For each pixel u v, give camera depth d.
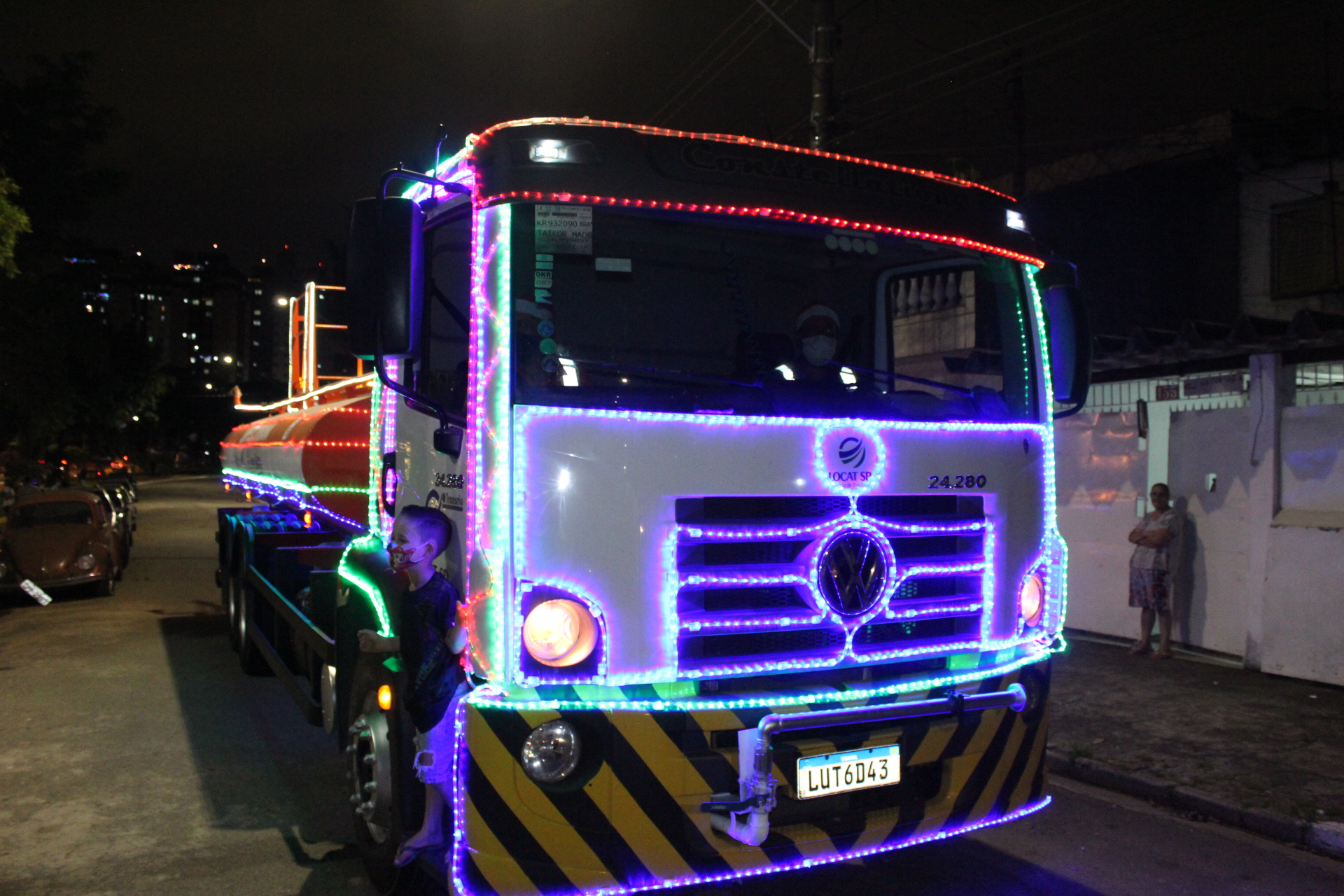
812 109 12.66
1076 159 17.55
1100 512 9.99
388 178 3.46
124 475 38.41
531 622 3.25
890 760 3.65
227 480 11.40
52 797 5.54
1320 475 8.09
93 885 4.39
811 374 3.90
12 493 18.97
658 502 3.38
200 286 192.50
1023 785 4.09
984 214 4.25
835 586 3.62
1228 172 15.96
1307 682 7.95
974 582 4.01
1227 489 8.79
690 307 3.70
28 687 8.21
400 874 3.98
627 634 3.33
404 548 3.57
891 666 3.80
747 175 3.74
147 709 7.48
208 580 15.54
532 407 3.29
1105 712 7.15
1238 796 5.46
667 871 3.35
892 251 4.14
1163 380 10.76
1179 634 9.23
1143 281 16.78
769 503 3.57
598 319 3.52
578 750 3.28
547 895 3.26
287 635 7.13
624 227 3.62
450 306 3.85
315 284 8.30
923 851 4.88
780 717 3.36
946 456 3.93
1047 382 4.40
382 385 4.72
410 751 3.84
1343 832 4.91
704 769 3.35
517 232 3.42
